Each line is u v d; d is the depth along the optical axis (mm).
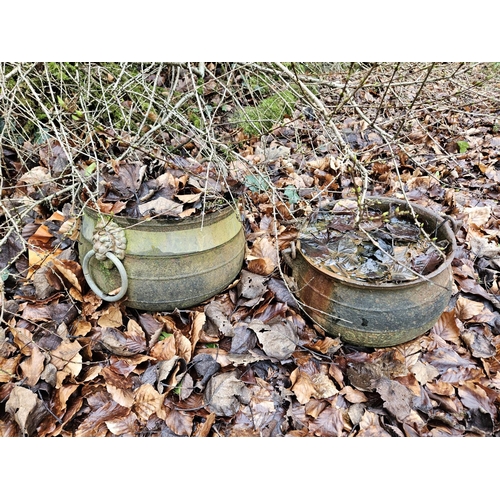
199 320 1382
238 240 1473
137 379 1292
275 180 2297
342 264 1372
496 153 2961
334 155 2602
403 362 1354
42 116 2090
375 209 1639
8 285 1544
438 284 1282
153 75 2596
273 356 1343
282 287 1551
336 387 1346
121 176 1348
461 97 2617
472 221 2105
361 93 3289
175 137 2010
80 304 1478
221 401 1233
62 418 1185
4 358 1275
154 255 1262
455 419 1285
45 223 1718
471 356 1460
